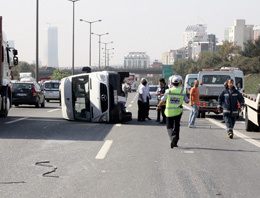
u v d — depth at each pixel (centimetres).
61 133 1380
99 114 1748
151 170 825
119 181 732
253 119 1487
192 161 928
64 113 1869
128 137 1315
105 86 1742
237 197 646
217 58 11938
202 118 2227
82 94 1802
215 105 2178
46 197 628
